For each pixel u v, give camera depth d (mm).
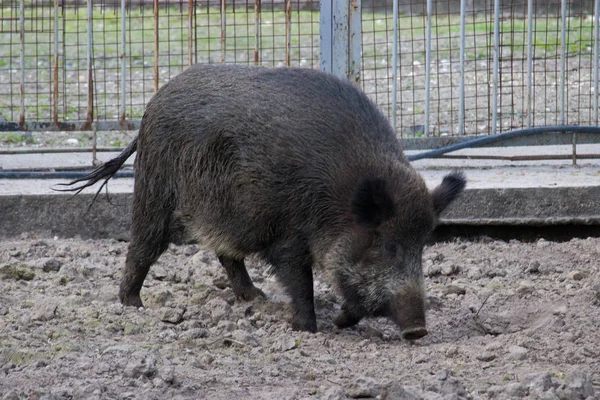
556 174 16422
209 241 11516
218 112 11039
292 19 32094
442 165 17406
